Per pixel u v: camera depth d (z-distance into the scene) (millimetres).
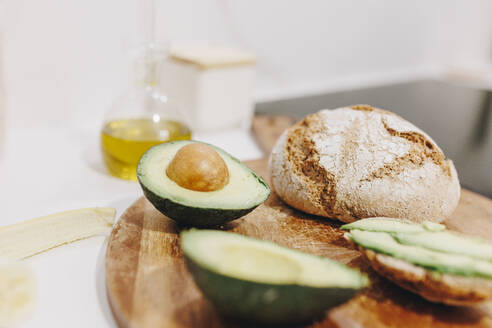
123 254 359
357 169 406
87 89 657
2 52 564
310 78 925
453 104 840
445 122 726
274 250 309
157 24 685
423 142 419
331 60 938
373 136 418
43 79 618
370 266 365
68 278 352
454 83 1060
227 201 362
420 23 1060
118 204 470
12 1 559
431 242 333
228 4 743
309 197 417
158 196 355
